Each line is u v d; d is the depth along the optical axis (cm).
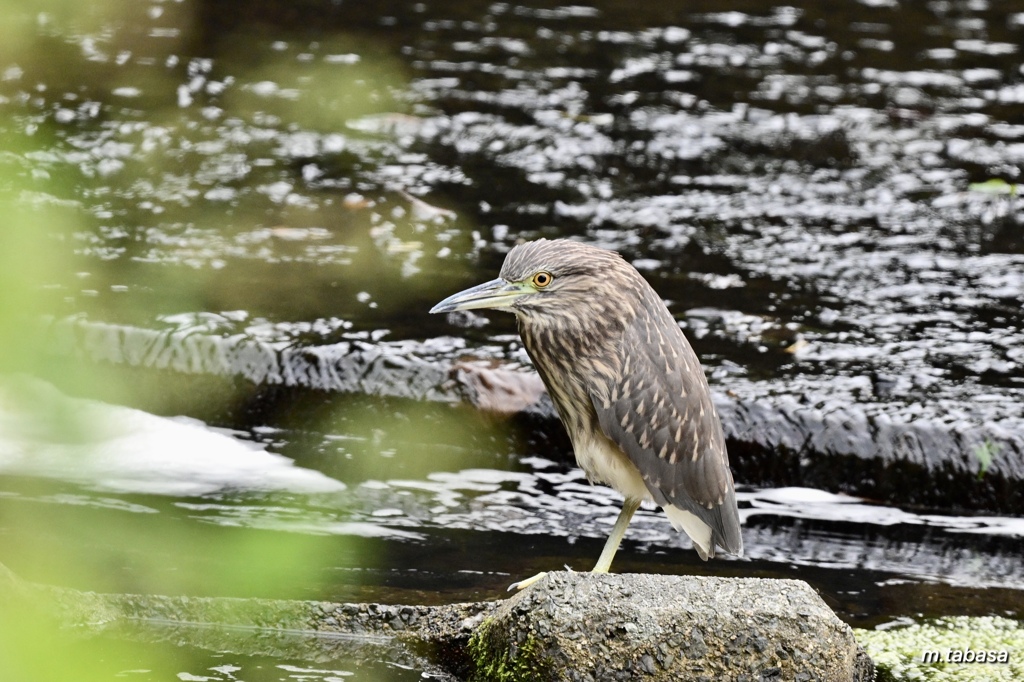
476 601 718
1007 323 1101
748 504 901
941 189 1460
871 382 970
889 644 705
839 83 1795
